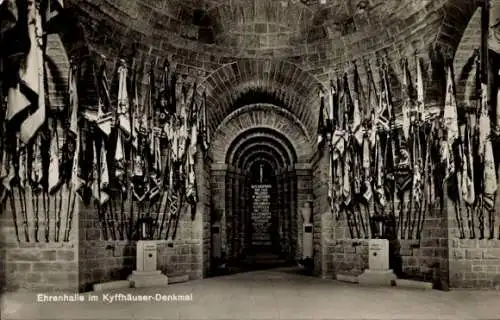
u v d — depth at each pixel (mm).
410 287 15781
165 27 17781
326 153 19328
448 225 15023
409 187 16672
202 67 19172
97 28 15648
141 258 16453
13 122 11852
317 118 19906
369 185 17438
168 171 18000
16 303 12953
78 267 14727
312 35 18969
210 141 20797
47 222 14781
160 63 18156
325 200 19312
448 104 14633
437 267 15656
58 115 14945
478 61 14578
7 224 14727
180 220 18531
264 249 37812
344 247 18688
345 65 18656
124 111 15938
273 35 19297
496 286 14852
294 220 28531
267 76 19891
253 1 18688
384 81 16625
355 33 18016
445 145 14742
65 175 14867
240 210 32125
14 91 11281
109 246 16203
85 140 15391
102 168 15688
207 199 20547
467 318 10859
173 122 17891
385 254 16656
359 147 17859
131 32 16859
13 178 14344
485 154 14547
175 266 18219
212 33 18938
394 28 16781
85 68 15500
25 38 11125
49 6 11953
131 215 17078
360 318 10961
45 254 14734
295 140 27094
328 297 13969
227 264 26188
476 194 14961
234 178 30719
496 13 13164
